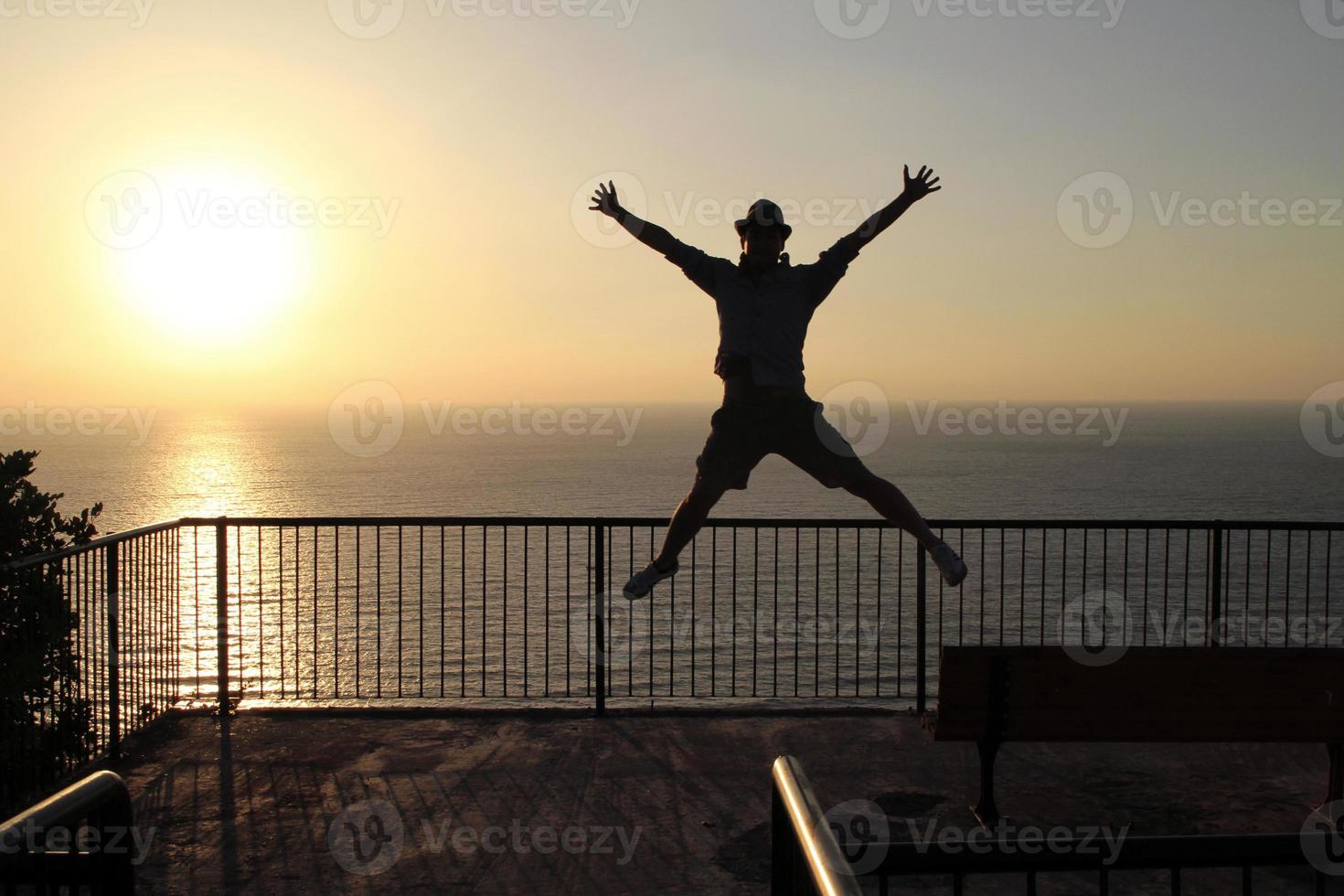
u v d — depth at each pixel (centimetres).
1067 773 573
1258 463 18138
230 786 554
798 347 434
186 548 4403
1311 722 492
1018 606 3641
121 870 245
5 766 568
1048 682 491
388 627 3391
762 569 4541
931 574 4347
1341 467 16725
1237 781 561
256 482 14200
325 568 4634
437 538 5344
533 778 563
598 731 641
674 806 525
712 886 442
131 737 633
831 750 607
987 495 11381
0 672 600
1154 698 491
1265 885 445
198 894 435
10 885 221
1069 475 15462
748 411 430
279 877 450
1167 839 243
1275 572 4147
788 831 234
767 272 441
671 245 444
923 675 671
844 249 440
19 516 700
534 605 3756
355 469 17650
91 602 628
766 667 2838
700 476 437
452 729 645
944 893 445
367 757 596
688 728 646
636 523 681
